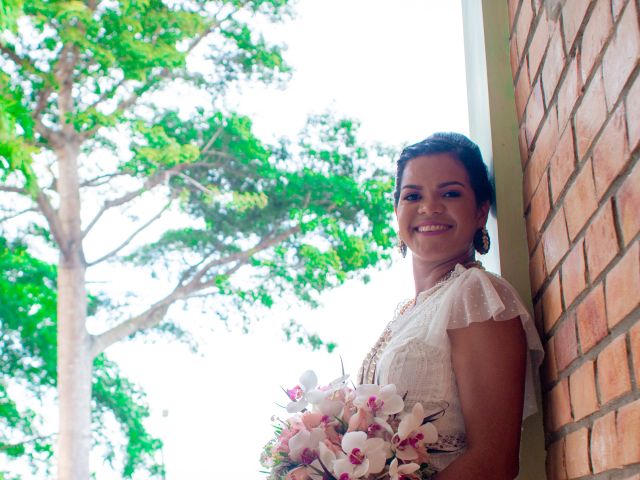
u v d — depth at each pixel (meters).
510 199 1.84
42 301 10.14
